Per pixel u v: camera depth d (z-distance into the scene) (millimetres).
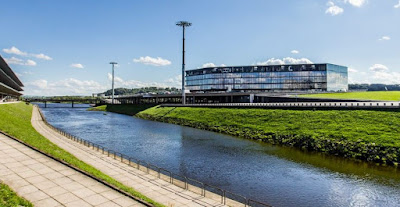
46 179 21797
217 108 80750
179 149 42406
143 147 43906
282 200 23062
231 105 77062
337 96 97438
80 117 104375
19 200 17328
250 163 34219
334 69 142750
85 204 18281
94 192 20188
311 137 43656
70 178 22406
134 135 56719
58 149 32312
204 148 43094
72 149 35938
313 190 25281
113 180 23078
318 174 29766
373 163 33438
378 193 24562
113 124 78500
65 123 80750
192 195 21797
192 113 84125
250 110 68312
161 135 56594
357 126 43344
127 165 29656
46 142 35062
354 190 25219
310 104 62875
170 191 22375
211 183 27016
